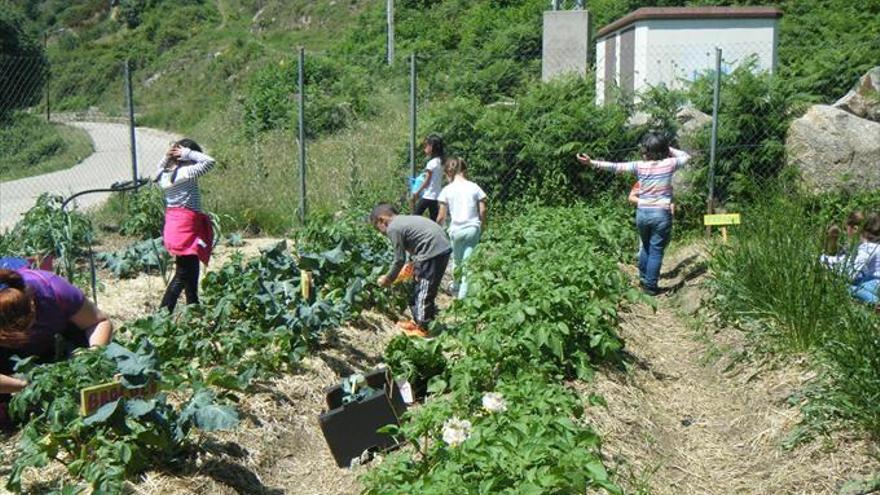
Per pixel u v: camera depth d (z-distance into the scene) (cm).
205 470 466
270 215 1145
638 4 2620
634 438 533
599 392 575
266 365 597
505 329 565
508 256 748
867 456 484
